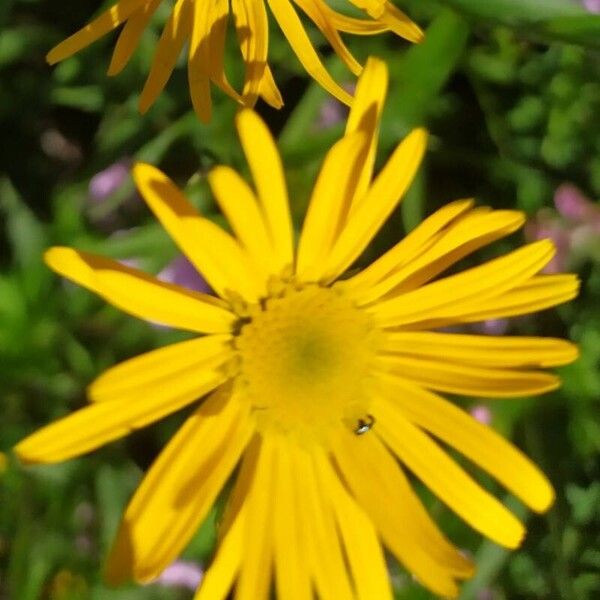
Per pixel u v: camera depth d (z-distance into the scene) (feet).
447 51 0.75
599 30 0.68
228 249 0.60
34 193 0.81
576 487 0.79
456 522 0.77
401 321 0.63
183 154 0.79
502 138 0.80
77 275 0.57
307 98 0.76
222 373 0.62
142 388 0.59
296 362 0.62
